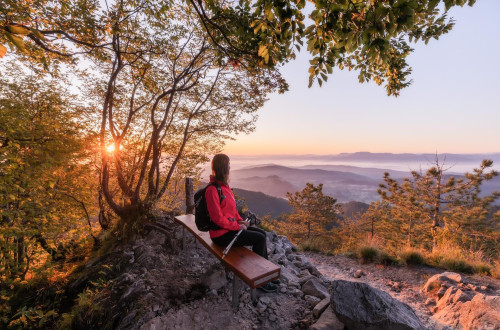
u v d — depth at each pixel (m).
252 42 3.36
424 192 23.02
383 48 1.68
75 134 5.48
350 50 1.93
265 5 2.12
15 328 3.85
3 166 4.34
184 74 6.45
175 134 7.71
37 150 4.69
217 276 3.35
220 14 3.27
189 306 2.93
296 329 2.69
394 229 28.50
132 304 3.07
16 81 6.02
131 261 4.32
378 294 2.74
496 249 10.20
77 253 6.87
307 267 4.62
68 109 6.28
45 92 6.11
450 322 3.46
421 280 5.55
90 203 7.65
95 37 4.26
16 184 4.75
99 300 3.37
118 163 5.79
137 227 5.14
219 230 2.78
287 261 4.66
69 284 4.66
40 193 5.77
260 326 2.69
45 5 3.59
